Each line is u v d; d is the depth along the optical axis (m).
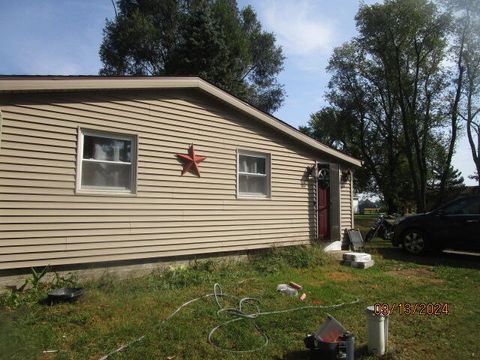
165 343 4.34
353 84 32.72
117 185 7.16
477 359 4.21
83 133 6.75
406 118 28.39
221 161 8.74
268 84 36.28
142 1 31.89
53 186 6.35
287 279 7.55
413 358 4.19
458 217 10.41
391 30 27.70
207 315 5.27
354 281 7.59
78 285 6.38
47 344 4.25
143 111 7.48
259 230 9.45
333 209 11.18
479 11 23.92
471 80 24.97
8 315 4.92
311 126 43.09
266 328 4.89
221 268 8.18
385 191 32.66
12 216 5.94
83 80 6.54
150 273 7.48
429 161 31.22
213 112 8.66
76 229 6.57
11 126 5.98
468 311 5.78
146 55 31.62
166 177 7.76
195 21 27.95
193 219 8.16
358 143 34.50
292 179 10.34
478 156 25.19
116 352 4.08
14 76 5.90
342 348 3.80
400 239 11.51
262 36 35.19
